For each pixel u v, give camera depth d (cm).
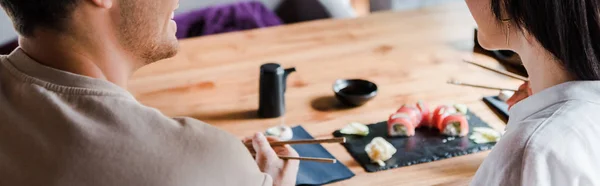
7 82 91
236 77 199
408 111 162
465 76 199
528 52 109
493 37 115
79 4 87
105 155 83
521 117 111
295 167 129
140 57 99
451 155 152
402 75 199
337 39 230
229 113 176
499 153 104
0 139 88
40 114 86
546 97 106
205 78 198
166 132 86
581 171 99
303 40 229
